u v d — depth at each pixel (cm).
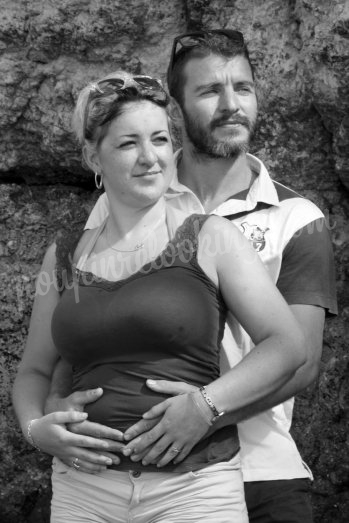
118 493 282
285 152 421
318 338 324
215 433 287
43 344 326
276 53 414
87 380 290
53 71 444
